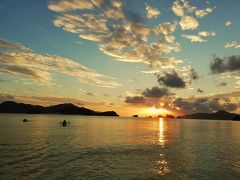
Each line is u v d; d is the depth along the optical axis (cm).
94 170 2680
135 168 2831
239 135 8100
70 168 2723
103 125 12131
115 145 4666
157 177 2498
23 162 2909
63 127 9162
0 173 2417
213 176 2594
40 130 7412
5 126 8644
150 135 7288
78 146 4334
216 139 6512
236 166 3064
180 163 3173
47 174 2452
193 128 12356
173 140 5994
